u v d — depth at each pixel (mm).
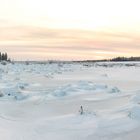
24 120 8922
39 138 7125
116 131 7590
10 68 36531
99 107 10609
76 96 13125
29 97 13008
